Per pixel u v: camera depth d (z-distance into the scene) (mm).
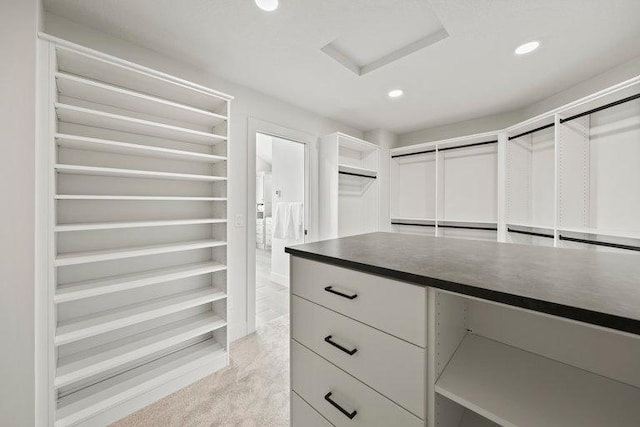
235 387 1627
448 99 2607
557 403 622
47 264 1180
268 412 1433
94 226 1312
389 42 1780
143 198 1475
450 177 3537
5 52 1070
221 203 1913
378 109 2896
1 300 1079
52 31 1427
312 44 1712
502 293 555
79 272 1507
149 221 1604
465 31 1567
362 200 3773
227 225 1873
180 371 1631
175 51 1781
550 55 1825
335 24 1540
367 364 811
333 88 2357
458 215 3467
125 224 1421
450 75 2115
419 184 3840
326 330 939
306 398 1026
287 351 2047
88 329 1346
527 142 2797
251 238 2357
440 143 3295
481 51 1777
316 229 3045
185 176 1666
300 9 1413
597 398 638
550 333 798
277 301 3133
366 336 811
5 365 1091
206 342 1961
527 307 525
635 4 1348
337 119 3244
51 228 1187
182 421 1373
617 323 433
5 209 1080
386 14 1486
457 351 839
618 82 1941
